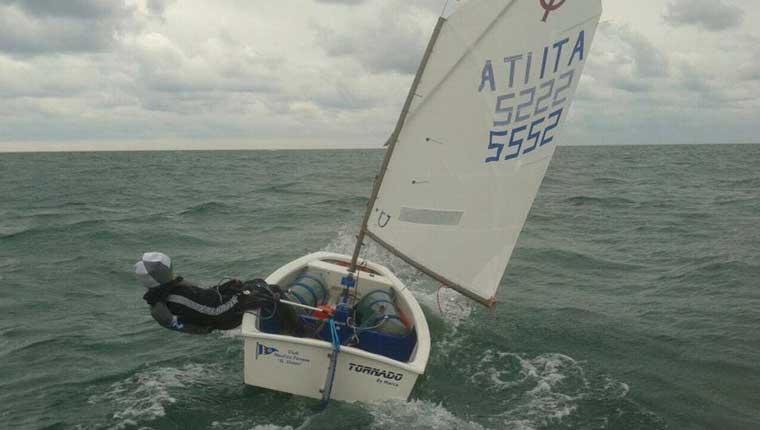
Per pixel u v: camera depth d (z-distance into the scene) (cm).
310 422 455
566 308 793
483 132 532
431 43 509
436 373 579
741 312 769
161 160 6631
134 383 538
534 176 542
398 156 541
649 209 1780
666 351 645
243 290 522
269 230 1381
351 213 1650
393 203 553
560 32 519
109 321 727
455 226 550
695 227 1431
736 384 566
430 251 556
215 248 1169
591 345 662
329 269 686
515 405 514
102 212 1708
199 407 487
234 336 656
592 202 1975
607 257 1115
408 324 595
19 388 537
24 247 1178
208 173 3731
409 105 524
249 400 497
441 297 827
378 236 562
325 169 4197
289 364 475
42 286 888
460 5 503
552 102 534
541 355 631
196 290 504
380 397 480
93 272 973
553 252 1155
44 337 669
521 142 535
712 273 963
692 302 819
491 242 552
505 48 515
